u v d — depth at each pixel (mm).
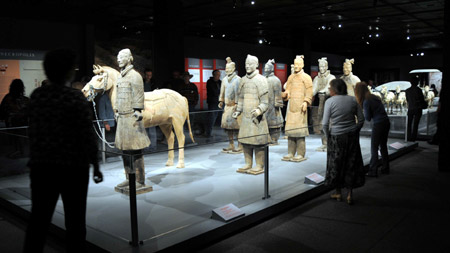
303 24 16078
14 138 5039
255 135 5527
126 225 3625
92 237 3387
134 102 4723
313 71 19344
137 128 4797
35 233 2633
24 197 4984
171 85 8898
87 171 2811
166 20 10680
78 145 2736
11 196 5012
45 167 2648
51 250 3586
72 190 2738
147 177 5402
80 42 11000
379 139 6250
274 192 4855
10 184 5145
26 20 9742
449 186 5738
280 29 17469
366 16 14180
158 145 6926
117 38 12117
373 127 6246
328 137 4906
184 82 8602
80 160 2732
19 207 4578
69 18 11789
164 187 4914
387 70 23141
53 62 2711
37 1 10492
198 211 4066
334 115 4789
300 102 7047
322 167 6191
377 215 4488
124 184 4023
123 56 4727
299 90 7055
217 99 9625
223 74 14781
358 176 4855
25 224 4414
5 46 9383
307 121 7387
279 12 13469
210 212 4051
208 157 6629
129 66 4789
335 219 4371
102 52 12109
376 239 3785
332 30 17609
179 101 6184
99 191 4164
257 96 5738
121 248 3182
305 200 5062
